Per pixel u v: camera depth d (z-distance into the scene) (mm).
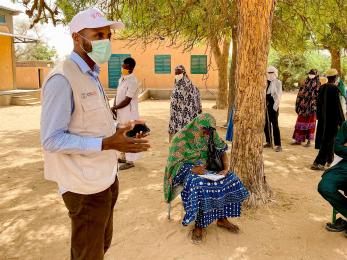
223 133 10000
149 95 22000
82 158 2113
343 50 15406
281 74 27406
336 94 6070
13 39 20828
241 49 4301
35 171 6355
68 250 3623
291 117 13672
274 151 7773
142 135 2295
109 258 3432
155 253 3518
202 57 22469
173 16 7156
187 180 3750
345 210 3801
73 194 2180
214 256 3451
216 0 6895
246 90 4340
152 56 22781
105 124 2172
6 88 20500
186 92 7086
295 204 4621
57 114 1938
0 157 7414
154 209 4555
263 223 4102
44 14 6535
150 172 6148
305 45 10406
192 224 4109
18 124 12258
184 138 3949
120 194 5102
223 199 3717
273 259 3402
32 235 3932
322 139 6227
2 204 4805
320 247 3617
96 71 2195
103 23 2074
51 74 1981
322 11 8078
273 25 8172
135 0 6754
